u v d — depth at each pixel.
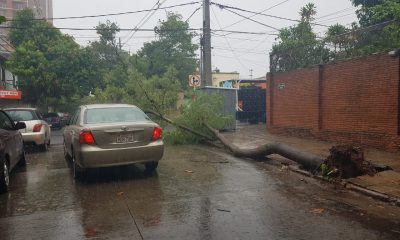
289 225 5.14
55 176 8.64
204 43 20.14
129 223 5.29
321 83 14.38
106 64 35.97
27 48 30.55
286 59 17.11
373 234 4.82
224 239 4.66
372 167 8.10
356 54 13.38
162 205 6.12
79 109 9.20
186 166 9.59
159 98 14.87
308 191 7.00
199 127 14.52
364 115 12.21
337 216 5.53
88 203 6.31
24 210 5.98
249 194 6.76
